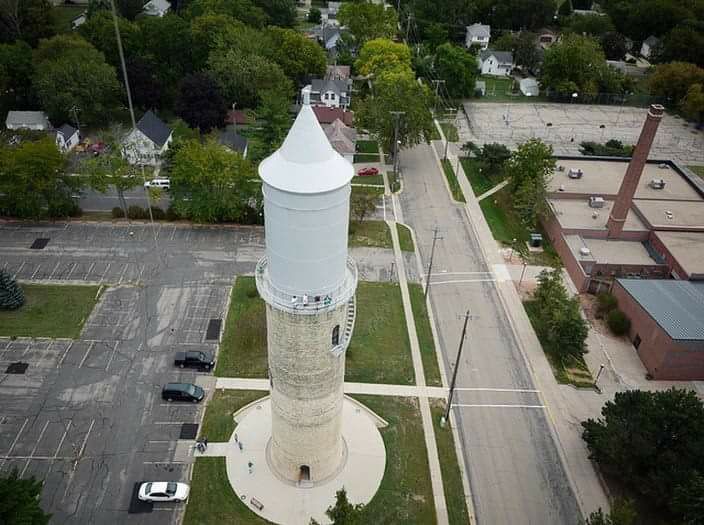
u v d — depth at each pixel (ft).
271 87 315.99
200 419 148.97
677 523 124.77
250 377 161.99
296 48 354.54
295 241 92.12
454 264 216.33
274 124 267.39
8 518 105.09
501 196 264.11
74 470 135.03
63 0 489.26
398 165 288.10
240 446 139.44
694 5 449.48
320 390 112.16
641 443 127.34
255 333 175.22
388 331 181.57
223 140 283.79
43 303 184.85
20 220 226.38
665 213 238.07
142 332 175.73
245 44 333.21
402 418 152.05
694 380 169.99
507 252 225.15
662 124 353.92
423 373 167.12
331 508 115.24
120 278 197.77
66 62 291.99
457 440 147.64
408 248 224.12
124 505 127.95
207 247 216.74
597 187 260.62
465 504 132.05
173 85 334.85
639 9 451.94
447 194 264.31
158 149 270.87
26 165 212.23
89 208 237.25
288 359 106.63
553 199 252.21
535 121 349.61
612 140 315.78
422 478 136.77
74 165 265.75
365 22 417.28
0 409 149.28
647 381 169.99
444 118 346.74
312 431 119.24
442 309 193.47
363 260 215.10
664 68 371.76
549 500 134.41
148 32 336.70
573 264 211.20
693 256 208.85
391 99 273.75
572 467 142.72
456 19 483.51
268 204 91.66
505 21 484.74
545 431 151.94
